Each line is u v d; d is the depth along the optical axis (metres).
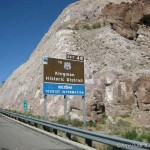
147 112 35.88
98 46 53.16
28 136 17.83
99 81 40.03
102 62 46.25
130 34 57.66
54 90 28.02
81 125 27.88
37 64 58.66
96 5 67.06
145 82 38.38
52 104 40.56
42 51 63.03
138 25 61.31
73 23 63.62
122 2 61.81
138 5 62.12
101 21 61.47
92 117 33.12
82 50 51.12
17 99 57.00
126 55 50.12
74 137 16.72
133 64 47.00
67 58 29.20
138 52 52.03
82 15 65.56
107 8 62.09
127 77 39.97
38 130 20.98
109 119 34.22
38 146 13.74
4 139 15.94
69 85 28.80
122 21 59.47
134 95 38.53
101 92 37.66
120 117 35.47
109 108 36.97
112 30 58.56
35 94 48.41
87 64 44.84
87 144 14.48
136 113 36.06
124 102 37.94
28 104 48.44
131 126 30.62
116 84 39.22
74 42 54.25
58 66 28.56
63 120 28.95
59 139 16.30
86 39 56.19
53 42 58.66
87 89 37.62
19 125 26.05
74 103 35.69
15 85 65.81
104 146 13.95
